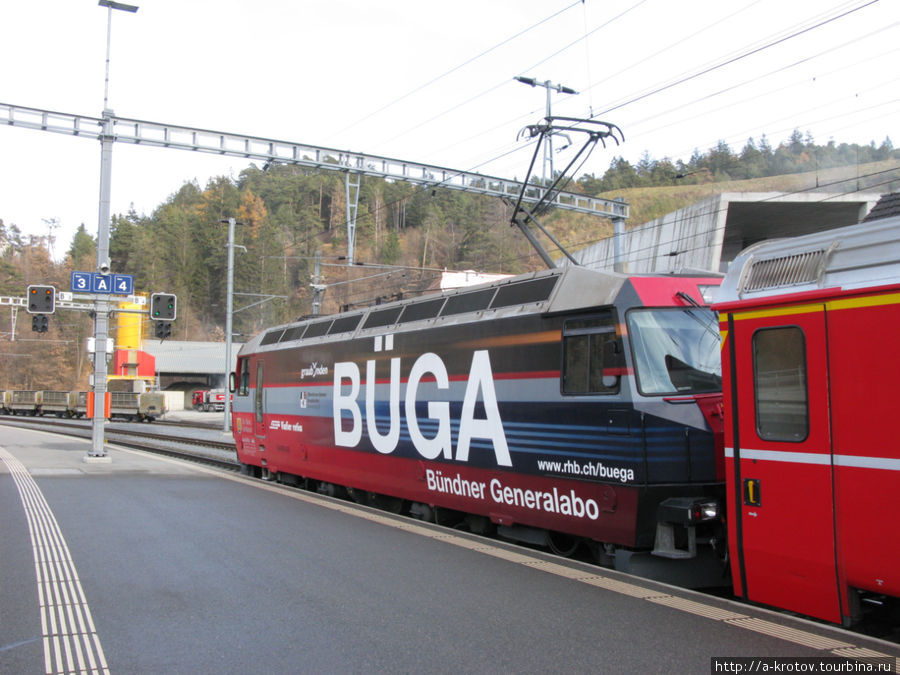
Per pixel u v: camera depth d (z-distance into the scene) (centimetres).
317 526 1045
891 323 542
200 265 8656
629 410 779
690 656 515
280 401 1666
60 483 1548
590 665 505
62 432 3700
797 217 2712
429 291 1284
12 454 2278
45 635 584
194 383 7662
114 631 593
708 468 773
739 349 659
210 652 544
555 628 585
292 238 8100
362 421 1313
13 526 1049
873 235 576
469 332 1041
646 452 767
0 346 8444
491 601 664
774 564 618
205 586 726
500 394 974
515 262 6650
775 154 9431
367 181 8600
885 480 536
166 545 917
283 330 1731
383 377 1251
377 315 1330
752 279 661
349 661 523
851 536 556
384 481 1248
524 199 2266
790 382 613
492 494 991
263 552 875
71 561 833
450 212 8019
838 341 576
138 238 8819
